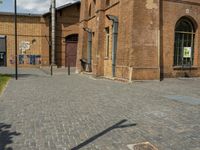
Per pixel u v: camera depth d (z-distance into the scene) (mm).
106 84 16875
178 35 19609
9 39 38812
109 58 21375
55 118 8055
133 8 17062
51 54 39406
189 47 20109
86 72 26516
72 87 15312
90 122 7637
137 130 6902
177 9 18969
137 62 17250
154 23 17578
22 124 7418
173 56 19141
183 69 19625
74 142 6031
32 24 39219
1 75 23188
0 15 38156
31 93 12883
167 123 7551
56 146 5793
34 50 39531
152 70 17578
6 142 6031
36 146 5789
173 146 5824
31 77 22391
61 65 40219
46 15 39219
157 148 5703
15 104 10141
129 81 17172
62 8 39156
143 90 13859
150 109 9312
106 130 6895
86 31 27297
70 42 40562
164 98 11422
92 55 25031
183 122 7652
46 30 39438
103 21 22438
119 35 19234
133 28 17094
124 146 5801
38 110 9125
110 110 9148
